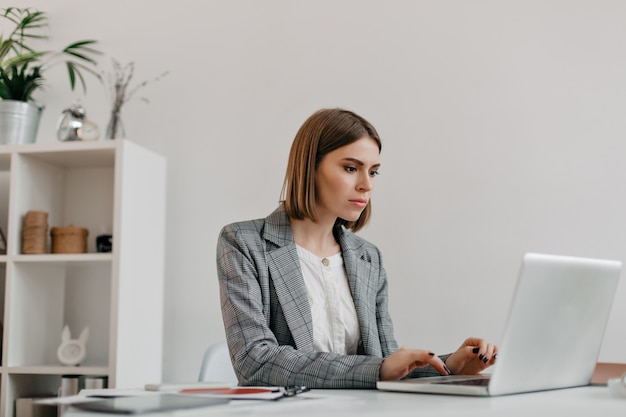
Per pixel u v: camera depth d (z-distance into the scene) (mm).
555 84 2543
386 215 2637
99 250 2744
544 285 1105
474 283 2543
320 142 1649
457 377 1308
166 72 2918
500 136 2572
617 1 2516
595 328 1286
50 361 2811
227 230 1649
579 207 2484
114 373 2445
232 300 1526
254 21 2850
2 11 3119
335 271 1745
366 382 1263
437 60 2652
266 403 958
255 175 2791
